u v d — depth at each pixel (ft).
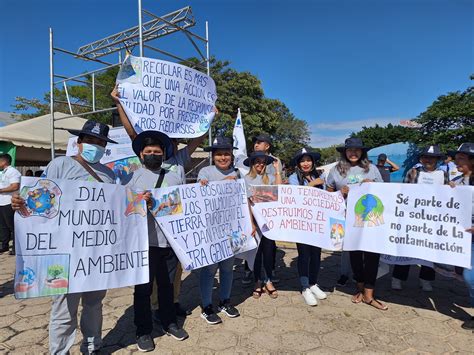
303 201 12.55
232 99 70.18
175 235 9.65
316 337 9.96
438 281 15.10
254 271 13.26
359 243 11.85
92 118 56.65
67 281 7.56
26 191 7.16
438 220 10.71
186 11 23.16
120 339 9.88
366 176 12.42
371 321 11.03
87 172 8.32
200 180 10.81
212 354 9.07
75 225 7.73
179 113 11.95
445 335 10.11
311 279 13.19
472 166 11.34
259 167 13.29
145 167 9.80
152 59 11.44
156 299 11.16
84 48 28.35
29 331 10.34
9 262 18.75
